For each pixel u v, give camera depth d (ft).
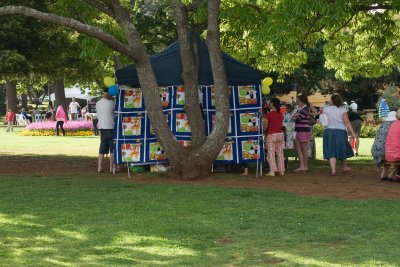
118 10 42.04
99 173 46.57
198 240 24.30
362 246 23.21
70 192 36.11
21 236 25.07
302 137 47.98
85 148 75.05
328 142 45.55
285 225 26.78
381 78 134.72
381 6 45.65
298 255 22.04
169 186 38.50
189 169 42.37
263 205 31.63
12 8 40.70
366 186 38.99
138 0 82.64
